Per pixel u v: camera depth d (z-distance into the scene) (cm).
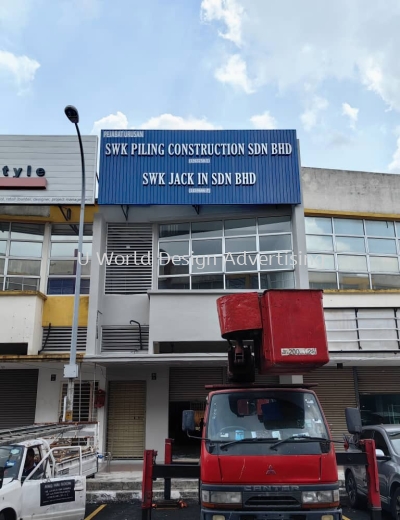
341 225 1661
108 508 980
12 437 738
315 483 530
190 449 1495
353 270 1623
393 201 1689
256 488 525
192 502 1013
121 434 1514
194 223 1611
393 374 1594
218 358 1343
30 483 721
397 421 1561
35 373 1553
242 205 1559
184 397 1546
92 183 1520
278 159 1548
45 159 1527
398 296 1530
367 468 611
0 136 1533
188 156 1541
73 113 1273
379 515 588
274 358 604
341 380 1571
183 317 1446
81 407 1505
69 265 1583
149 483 598
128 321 1534
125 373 1539
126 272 1577
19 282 1561
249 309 654
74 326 1302
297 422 596
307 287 1485
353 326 1428
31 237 1600
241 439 571
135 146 1543
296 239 1520
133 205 1559
